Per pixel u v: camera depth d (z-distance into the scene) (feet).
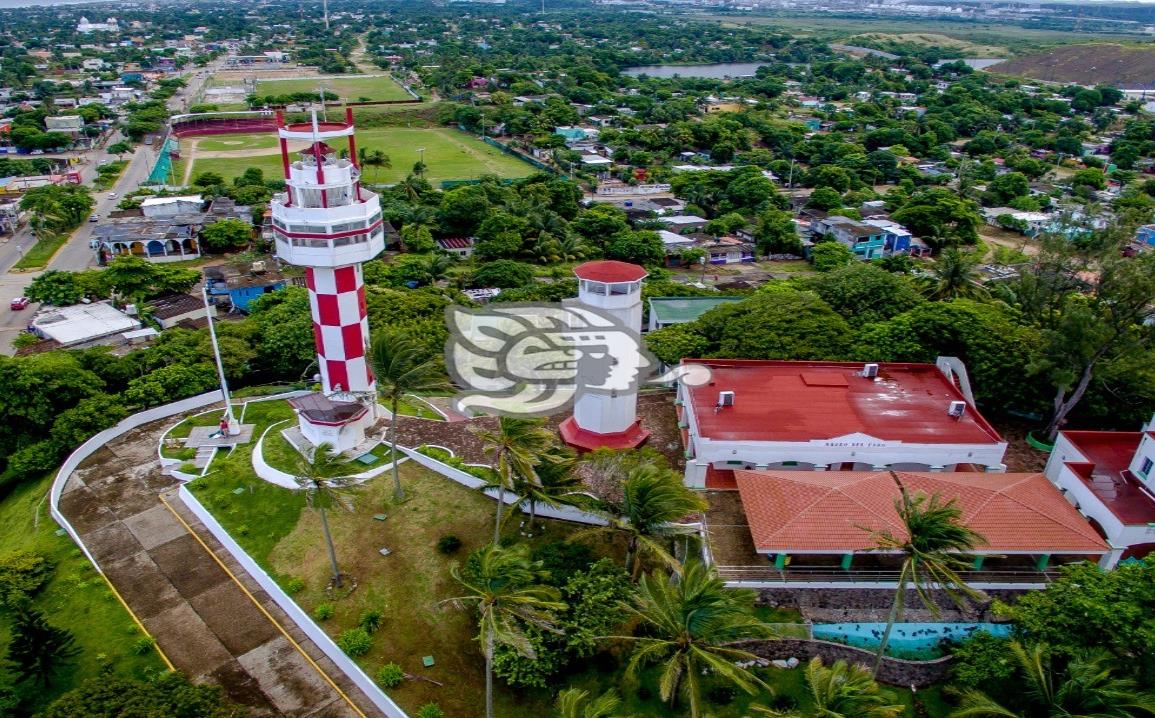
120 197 503.20
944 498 148.05
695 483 166.61
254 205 459.32
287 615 143.64
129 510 172.76
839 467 170.40
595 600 129.59
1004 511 145.79
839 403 180.96
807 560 147.74
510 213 440.04
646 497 127.85
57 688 128.16
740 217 462.60
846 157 604.90
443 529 161.58
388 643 135.23
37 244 411.95
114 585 150.61
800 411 176.96
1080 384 189.88
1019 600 129.18
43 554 159.53
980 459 165.17
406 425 200.95
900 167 607.78
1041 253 219.82
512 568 111.65
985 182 571.28
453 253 413.39
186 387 220.43
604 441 180.55
